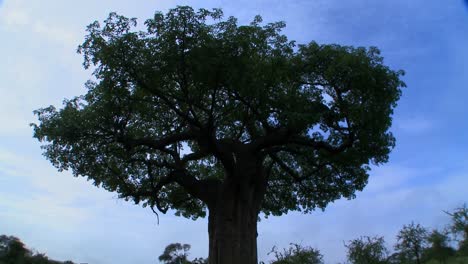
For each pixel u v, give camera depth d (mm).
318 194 23984
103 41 16328
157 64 16594
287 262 22688
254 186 19234
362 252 21438
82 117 17859
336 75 17047
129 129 20797
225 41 16031
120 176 20781
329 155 20422
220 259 17391
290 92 17266
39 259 44406
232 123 21375
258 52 16672
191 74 16766
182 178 19156
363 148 19203
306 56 17875
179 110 18906
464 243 19484
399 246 21156
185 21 15922
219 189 18797
